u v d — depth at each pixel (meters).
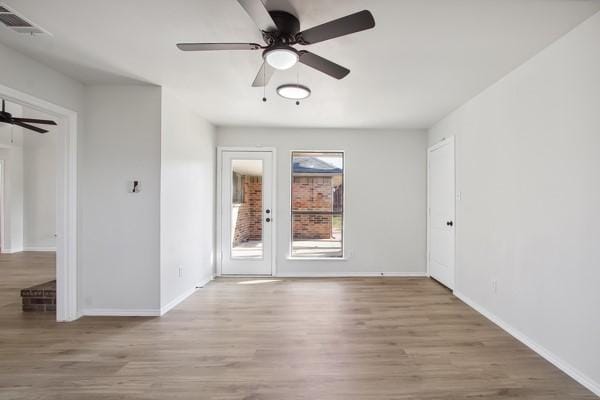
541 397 1.80
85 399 1.76
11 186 6.33
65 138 2.85
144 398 1.77
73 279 2.92
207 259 4.33
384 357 2.25
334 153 4.77
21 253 6.23
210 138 4.39
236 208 4.65
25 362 2.16
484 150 3.09
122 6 1.77
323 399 1.77
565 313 2.06
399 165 4.69
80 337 2.55
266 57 1.82
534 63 2.37
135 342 2.47
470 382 1.94
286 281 4.37
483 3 1.73
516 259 2.59
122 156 3.03
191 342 2.47
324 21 1.91
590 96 1.88
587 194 1.90
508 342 2.49
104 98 3.03
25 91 2.41
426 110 3.75
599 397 1.79
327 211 4.77
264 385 1.90
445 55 2.35
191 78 2.84
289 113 3.91
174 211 3.34
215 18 1.90
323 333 2.65
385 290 3.93
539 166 2.32
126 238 3.04
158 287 3.05
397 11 1.80
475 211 3.26
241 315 3.07
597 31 1.83
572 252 2.01
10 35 2.11
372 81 2.86
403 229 4.69
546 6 1.75
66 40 2.18
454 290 3.76
